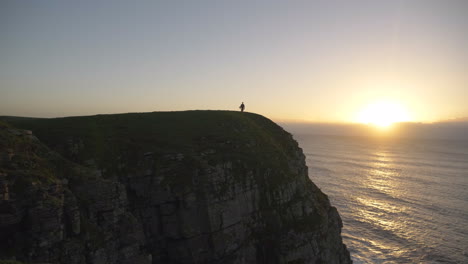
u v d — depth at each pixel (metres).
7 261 18.53
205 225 35.62
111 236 28.30
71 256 24.02
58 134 38.12
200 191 36.44
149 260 30.94
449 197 122.06
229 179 40.38
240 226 39.00
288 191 46.06
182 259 34.91
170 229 35.19
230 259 36.28
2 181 22.25
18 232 22.39
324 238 44.75
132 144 40.12
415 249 74.19
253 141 52.06
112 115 50.62
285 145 62.81
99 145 38.00
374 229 87.00
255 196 42.72
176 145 42.53
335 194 127.69
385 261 68.50
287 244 39.69
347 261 51.25
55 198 24.53
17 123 41.25
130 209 34.41
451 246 75.81
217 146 45.81
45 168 27.41
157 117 53.16
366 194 127.69
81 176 29.55
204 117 56.72
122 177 35.59
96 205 28.55
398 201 116.12
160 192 35.47
